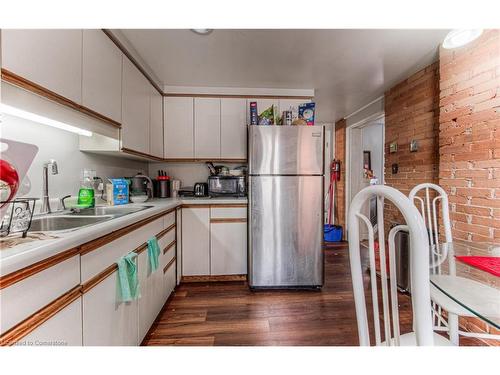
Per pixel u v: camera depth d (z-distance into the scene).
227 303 2.09
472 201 1.67
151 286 1.66
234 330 1.70
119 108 1.73
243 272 2.54
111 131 1.66
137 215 1.37
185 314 1.91
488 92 1.56
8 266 0.63
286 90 2.85
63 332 0.83
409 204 0.48
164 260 1.96
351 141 4.12
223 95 2.79
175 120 2.76
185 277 2.49
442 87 1.91
